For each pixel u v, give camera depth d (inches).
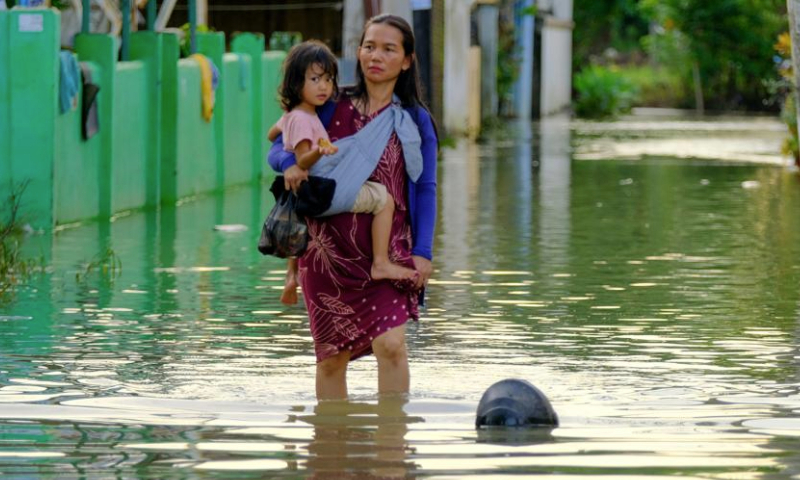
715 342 601.9
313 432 435.8
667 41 3853.3
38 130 994.7
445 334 620.7
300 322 650.8
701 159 1867.6
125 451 411.2
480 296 731.4
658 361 559.2
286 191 475.2
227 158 1406.3
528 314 675.4
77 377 522.6
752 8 3742.6
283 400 485.1
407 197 485.4
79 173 1066.7
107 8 1241.4
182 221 1098.7
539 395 450.0
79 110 1058.1
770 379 523.8
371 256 478.9
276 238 470.3
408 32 481.7
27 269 814.5
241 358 563.2
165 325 640.4
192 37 1334.9
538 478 381.4
